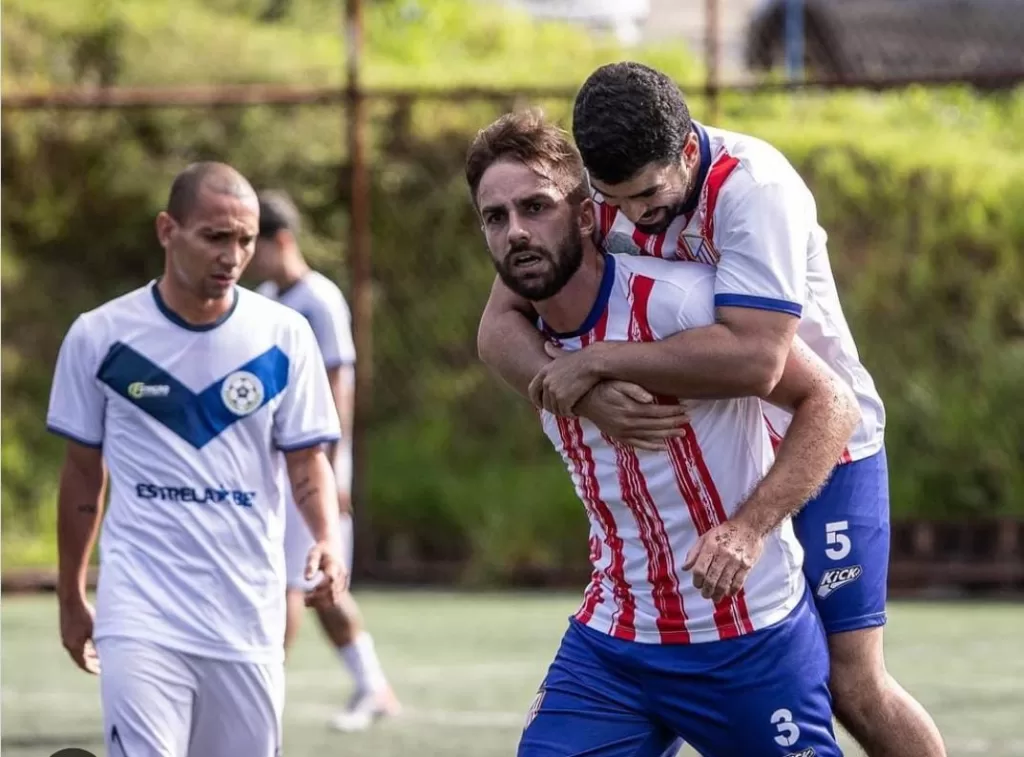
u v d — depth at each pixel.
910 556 43.91
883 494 14.88
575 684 13.62
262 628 15.59
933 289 46.66
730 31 63.59
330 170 50.28
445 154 49.78
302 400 15.96
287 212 24.19
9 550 46.19
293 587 22.19
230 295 15.82
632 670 13.30
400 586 45.31
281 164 50.47
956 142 49.31
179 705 15.22
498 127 12.58
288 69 53.12
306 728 25.36
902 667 30.77
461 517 46.56
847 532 14.55
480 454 48.41
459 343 49.22
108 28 53.28
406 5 59.59
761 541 12.40
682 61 56.59
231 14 60.50
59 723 25.75
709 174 12.70
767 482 12.53
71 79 52.81
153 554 15.35
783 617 13.07
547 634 35.88
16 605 41.72
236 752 15.60
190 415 15.48
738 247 12.41
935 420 45.62
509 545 45.50
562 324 13.09
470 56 58.56
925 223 46.94
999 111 52.22
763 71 60.66
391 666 31.58
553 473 47.34
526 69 54.19
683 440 12.70
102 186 51.44
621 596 13.36
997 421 45.41
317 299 24.20
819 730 13.20
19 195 51.31
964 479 44.97
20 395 49.53
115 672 15.07
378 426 48.97
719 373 12.22
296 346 15.96
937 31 65.31
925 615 38.72
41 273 51.34
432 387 49.09
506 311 13.84
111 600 15.33
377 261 49.59
